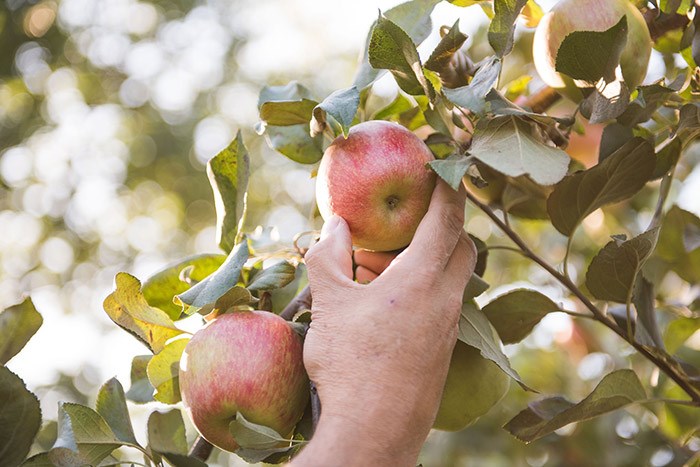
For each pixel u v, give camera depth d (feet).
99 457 2.82
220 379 2.67
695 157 4.66
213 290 2.71
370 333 2.56
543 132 2.85
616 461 4.40
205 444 3.03
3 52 8.62
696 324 3.59
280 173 10.32
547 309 3.06
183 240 10.78
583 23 2.83
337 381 2.54
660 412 3.80
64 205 10.16
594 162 3.52
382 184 2.71
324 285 2.65
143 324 2.86
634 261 2.86
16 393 2.64
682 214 3.53
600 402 2.86
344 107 2.66
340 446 2.47
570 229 3.00
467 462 5.18
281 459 2.72
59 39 9.13
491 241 5.88
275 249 3.10
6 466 2.65
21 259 10.03
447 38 2.80
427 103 3.00
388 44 2.76
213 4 10.84
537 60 2.96
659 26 3.00
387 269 2.64
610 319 3.07
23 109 9.41
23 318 2.83
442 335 2.60
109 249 10.44
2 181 9.53
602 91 2.79
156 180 10.72
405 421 2.52
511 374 2.74
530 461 5.06
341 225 2.73
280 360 2.70
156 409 2.99
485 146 2.67
